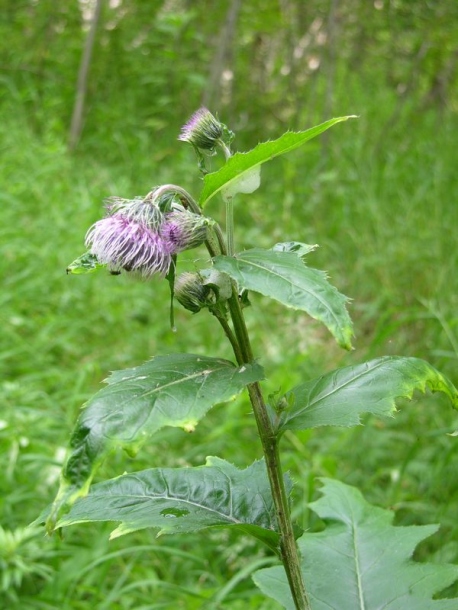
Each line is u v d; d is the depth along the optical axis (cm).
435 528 42
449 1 197
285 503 34
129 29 219
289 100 213
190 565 74
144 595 70
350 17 221
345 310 28
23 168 157
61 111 201
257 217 159
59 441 87
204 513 36
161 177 172
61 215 138
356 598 40
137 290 126
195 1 221
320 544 42
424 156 174
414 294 123
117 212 34
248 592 66
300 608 35
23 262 126
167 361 32
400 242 134
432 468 84
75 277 124
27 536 68
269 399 34
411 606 39
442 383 34
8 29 221
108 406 29
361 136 180
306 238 146
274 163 182
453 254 126
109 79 213
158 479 37
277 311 130
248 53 222
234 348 34
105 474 79
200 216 34
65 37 221
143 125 196
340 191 156
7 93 202
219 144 37
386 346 115
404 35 221
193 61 219
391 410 32
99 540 72
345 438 85
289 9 214
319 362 112
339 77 214
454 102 224
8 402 89
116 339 116
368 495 81
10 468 77
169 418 29
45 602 67
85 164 175
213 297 34
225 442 87
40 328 114
